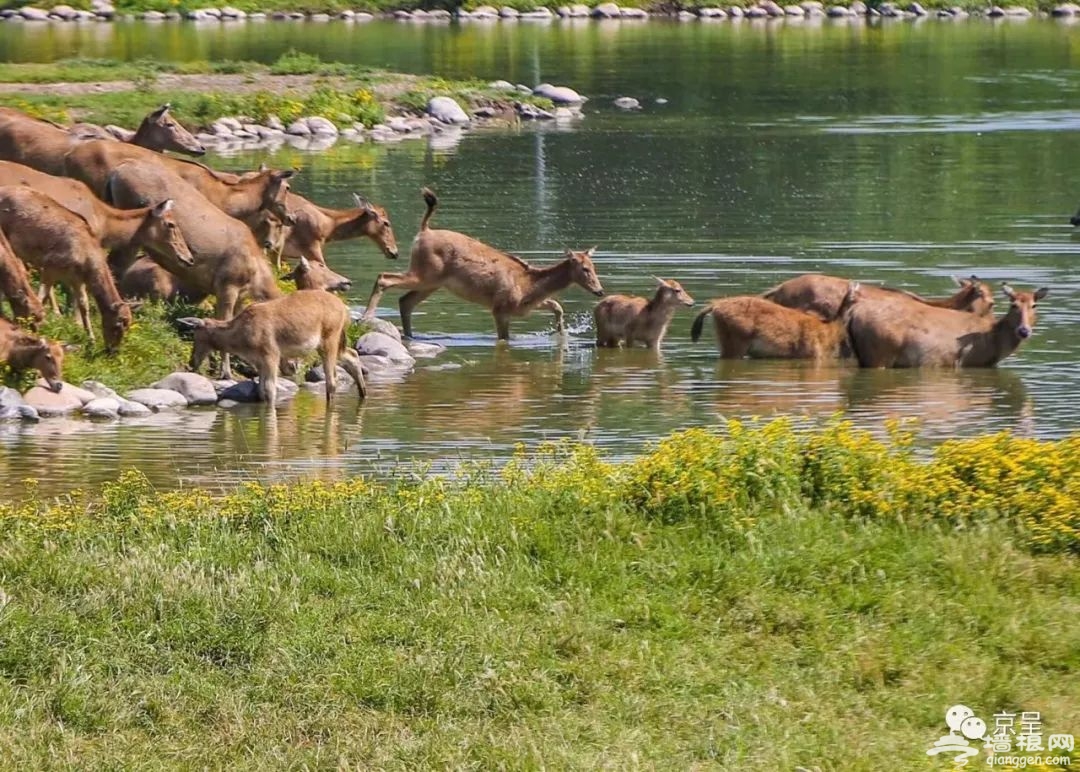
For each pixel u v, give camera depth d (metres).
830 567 35.12
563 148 128.50
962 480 39.72
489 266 71.25
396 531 37.72
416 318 76.31
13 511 41.03
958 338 66.00
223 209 69.81
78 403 56.53
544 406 59.03
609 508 37.62
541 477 41.56
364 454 51.59
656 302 69.50
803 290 70.06
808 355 67.44
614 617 33.25
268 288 64.25
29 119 73.19
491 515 37.81
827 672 31.05
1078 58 199.25
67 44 187.62
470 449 52.34
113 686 30.23
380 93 149.12
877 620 33.19
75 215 59.09
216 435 53.91
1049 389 61.88
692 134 137.00
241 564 35.56
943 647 31.86
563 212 99.12
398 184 109.12
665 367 66.06
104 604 33.12
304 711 29.70
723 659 31.64
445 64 180.75
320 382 63.06
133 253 62.25
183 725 29.19
